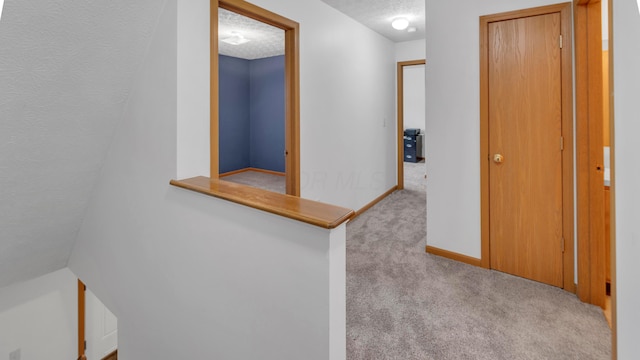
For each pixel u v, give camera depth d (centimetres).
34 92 143
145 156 171
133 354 196
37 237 213
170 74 153
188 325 156
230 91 657
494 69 241
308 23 298
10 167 162
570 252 219
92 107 167
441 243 281
